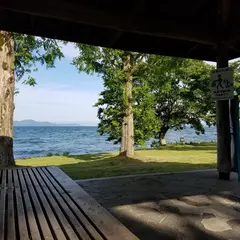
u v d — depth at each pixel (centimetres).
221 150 479
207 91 1847
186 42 535
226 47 475
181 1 417
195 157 1046
